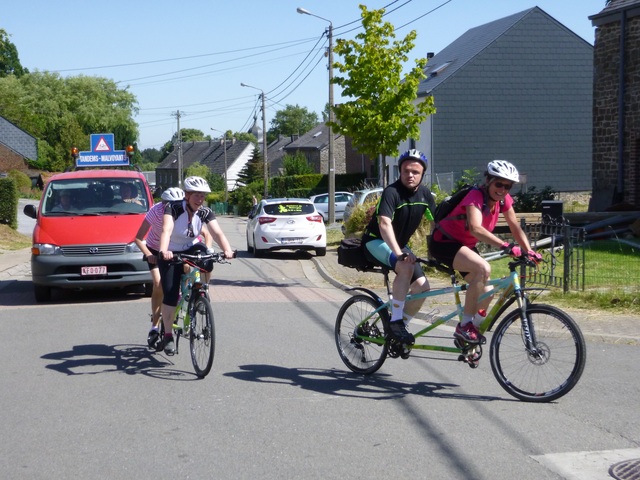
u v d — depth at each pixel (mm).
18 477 4598
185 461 4809
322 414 5758
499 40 38219
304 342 8484
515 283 5953
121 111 84375
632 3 19781
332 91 30000
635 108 19938
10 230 23844
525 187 38844
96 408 6023
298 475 4531
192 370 7238
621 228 17203
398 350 6562
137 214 12164
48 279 11305
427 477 4457
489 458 4746
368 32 19109
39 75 83188
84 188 12641
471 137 38500
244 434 5316
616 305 9562
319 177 59469
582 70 39062
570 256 10773
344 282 13555
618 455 4766
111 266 11398
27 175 69812
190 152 118438
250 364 7438
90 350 8188
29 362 7672
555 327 5824
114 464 4785
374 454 4863
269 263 18281
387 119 19141
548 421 5465
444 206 6211
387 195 6281
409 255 6133
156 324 7691
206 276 7230
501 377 6133
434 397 6172
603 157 21219
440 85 38000
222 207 72375
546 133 39094
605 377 6645
